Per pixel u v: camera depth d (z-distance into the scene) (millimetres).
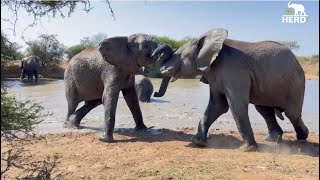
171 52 11445
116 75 12234
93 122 15383
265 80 10711
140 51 11969
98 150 10422
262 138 12312
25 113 5465
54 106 20641
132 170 8438
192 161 9094
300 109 11375
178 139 11930
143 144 11094
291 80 10938
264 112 11969
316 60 50156
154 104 21219
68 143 11258
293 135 12984
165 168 8477
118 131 13133
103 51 11977
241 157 9492
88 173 8289
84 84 13141
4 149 8695
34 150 10258
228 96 10469
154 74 41438
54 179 7293
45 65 51750
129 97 13109
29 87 33594
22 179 5934
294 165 8758
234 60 10570
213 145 11109
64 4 5258
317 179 7621
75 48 56875
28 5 5125
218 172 8117
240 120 10344
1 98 5008
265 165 8734
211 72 10836
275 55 10812
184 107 20250
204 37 10852
